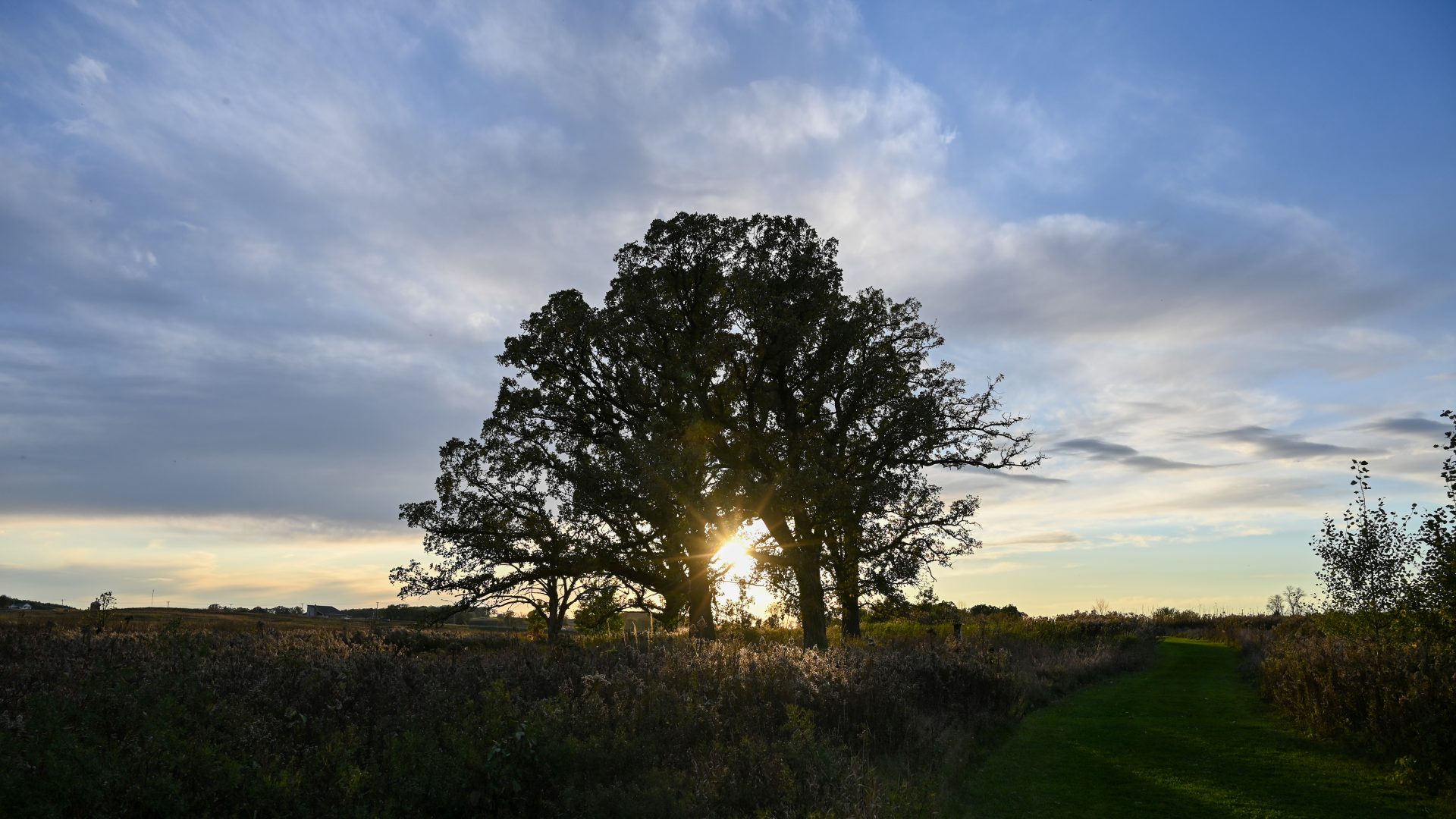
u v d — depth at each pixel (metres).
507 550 30.58
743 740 9.76
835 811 7.97
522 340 33.03
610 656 15.12
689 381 32.88
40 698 8.67
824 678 14.31
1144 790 11.60
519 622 44.16
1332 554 20.16
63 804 6.50
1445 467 13.42
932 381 35.38
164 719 8.22
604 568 31.28
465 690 11.84
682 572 32.81
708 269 32.50
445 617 31.00
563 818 7.80
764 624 35.62
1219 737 15.84
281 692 11.11
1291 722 17.50
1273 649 25.36
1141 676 28.64
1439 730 12.16
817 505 30.39
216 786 7.11
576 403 33.72
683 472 30.22
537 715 9.59
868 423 35.00
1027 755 14.19
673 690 12.12
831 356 33.69
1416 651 14.62
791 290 32.66
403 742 8.80
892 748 12.56
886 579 31.69
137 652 12.05
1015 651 32.22
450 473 31.45
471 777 7.94
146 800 6.80
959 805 10.71
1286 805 10.77
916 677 17.09
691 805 7.89
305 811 7.04
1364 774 12.52
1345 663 16.23
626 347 32.75
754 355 33.03
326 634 21.41
